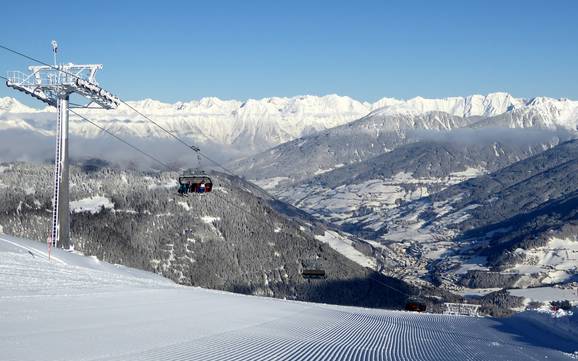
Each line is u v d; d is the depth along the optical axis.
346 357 22.42
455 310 104.38
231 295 49.34
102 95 55.56
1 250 48.31
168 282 57.94
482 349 28.00
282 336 26.78
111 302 31.62
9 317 23.12
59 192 55.38
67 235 56.34
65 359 16.81
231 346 22.14
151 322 26.22
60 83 53.72
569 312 43.12
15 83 52.81
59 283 36.84
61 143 55.03
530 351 27.95
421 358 23.92
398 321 42.22
